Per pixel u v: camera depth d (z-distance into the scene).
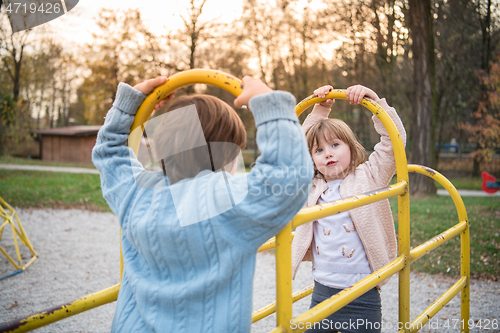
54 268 4.61
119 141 1.04
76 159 23.12
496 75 13.65
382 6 13.45
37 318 0.88
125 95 1.03
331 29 15.45
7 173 13.95
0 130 20.31
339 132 1.69
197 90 14.49
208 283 0.84
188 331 0.83
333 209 1.03
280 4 16.00
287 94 0.89
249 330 0.85
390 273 1.29
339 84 18.41
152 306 0.89
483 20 15.84
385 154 1.63
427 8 11.47
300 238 1.71
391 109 1.58
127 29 15.68
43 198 9.62
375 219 1.61
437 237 1.75
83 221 7.41
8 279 4.22
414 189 11.22
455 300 3.60
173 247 0.87
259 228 0.85
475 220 6.91
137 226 0.91
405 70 16.41
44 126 32.69
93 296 0.99
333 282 1.58
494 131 14.64
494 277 4.19
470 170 19.77
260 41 16.84
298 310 3.28
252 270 0.86
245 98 0.94
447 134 22.36
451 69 17.08
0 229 4.50
